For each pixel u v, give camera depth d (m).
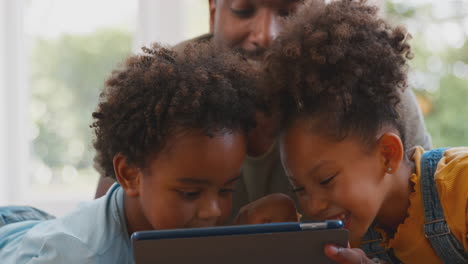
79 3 2.32
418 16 2.22
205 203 0.95
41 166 2.33
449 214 1.03
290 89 0.98
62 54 2.33
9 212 1.31
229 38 1.24
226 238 0.75
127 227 1.05
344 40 0.96
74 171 2.32
